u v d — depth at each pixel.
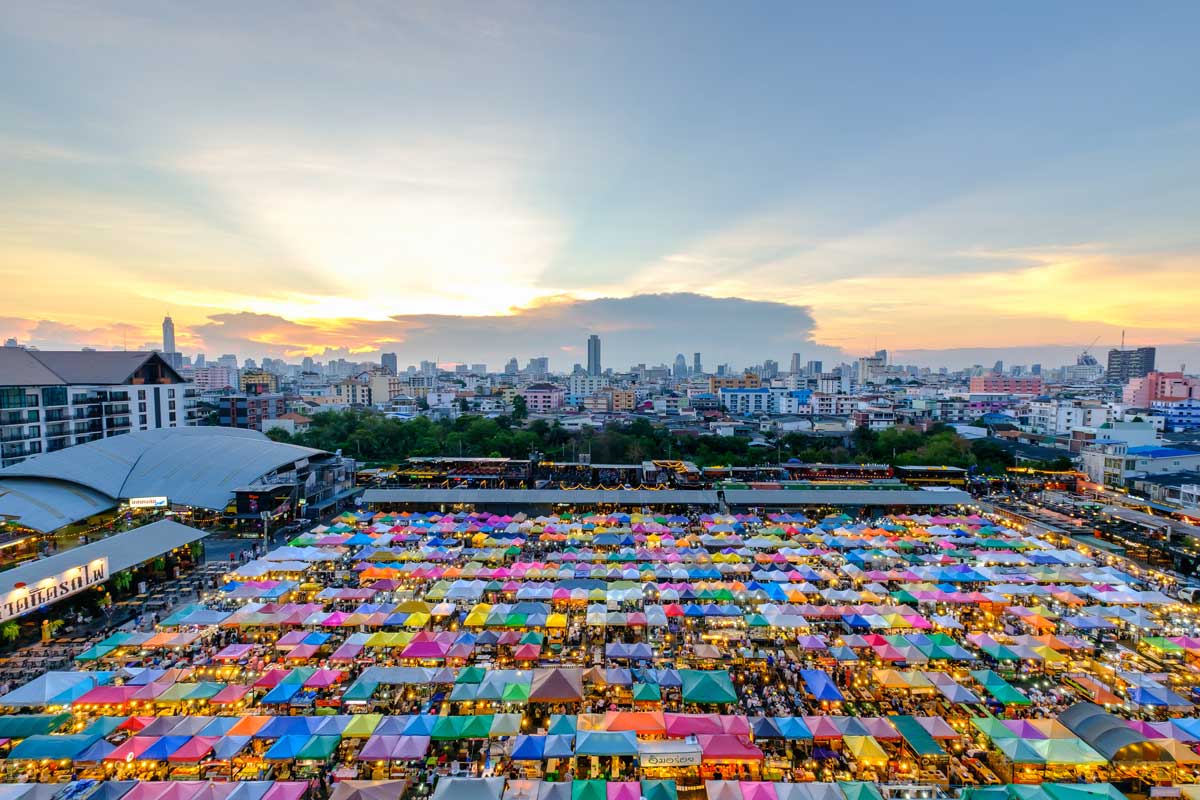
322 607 60.50
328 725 39.69
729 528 88.06
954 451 157.62
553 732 39.31
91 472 99.81
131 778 37.38
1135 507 106.25
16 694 42.56
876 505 105.19
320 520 106.12
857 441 192.88
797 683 49.12
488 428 197.25
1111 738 38.81
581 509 103.44
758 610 58.97
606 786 34.78
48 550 84.06
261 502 97.31
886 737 39.69
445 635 52.78
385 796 33.72
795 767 38.81
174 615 56.75
